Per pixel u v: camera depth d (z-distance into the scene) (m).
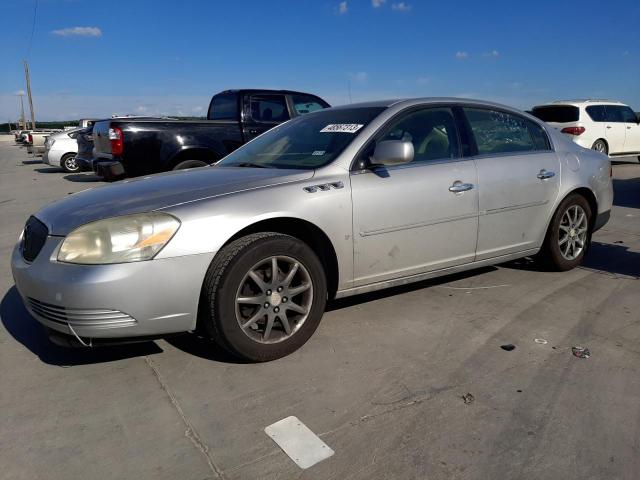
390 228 3.59
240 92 8.62
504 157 4.26
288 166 3.68
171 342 3.51
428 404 2.73
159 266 2.82
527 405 2.71
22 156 29.67
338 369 3.11
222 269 2.95
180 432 2.54
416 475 2.22
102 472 2.28
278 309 3.18
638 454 2.32
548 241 4.63
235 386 2.95
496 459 2.30
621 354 3.25
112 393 2.90
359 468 2.27
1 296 4.54
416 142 3.87
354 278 3.54
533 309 3.98
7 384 3.02
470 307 4.03
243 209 3.05
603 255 5.43
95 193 3.42
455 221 3.91
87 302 2.74
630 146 14.41
